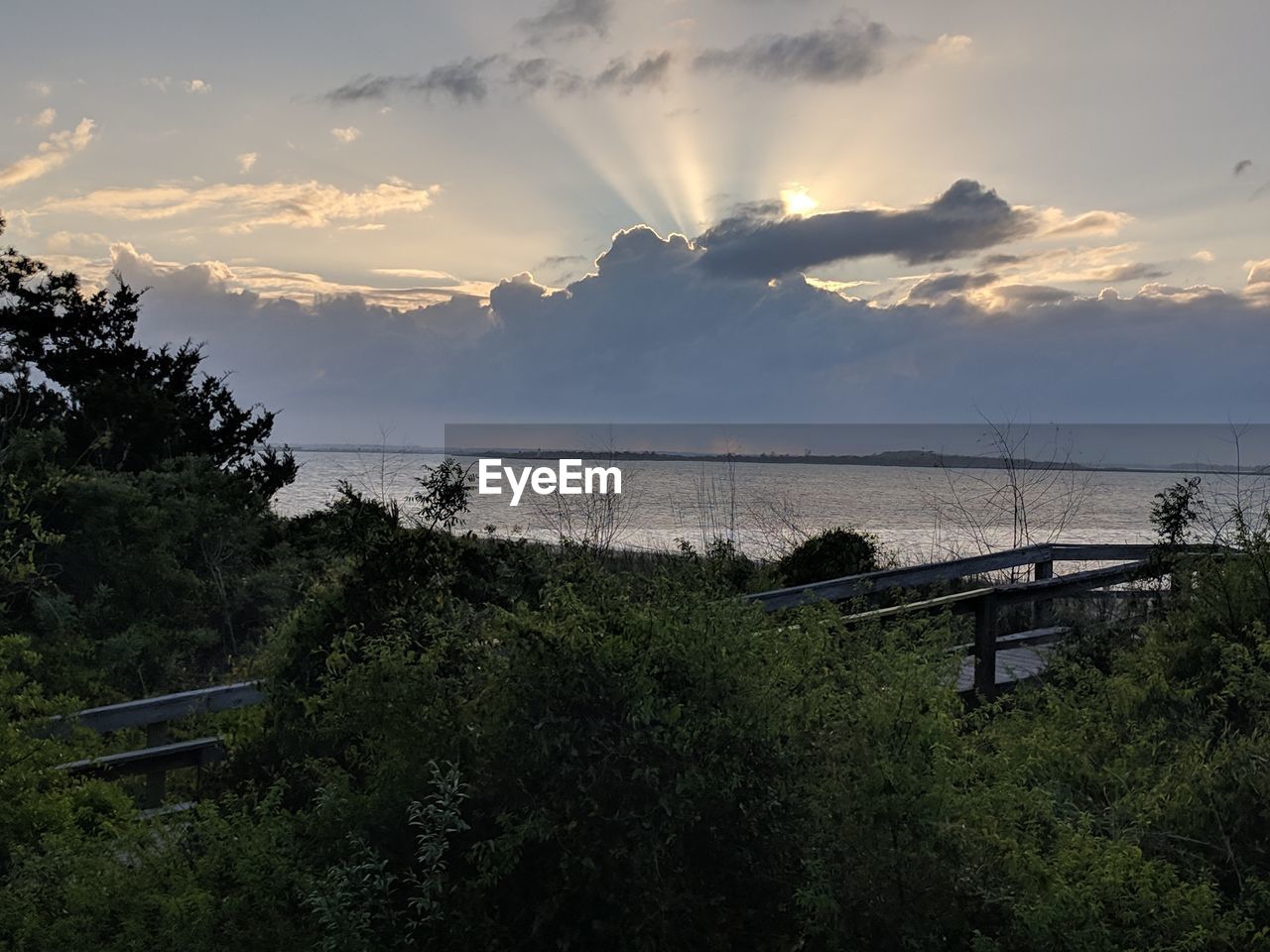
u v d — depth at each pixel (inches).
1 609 427.8
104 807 201.0
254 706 223.5
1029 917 116.3
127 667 451.5
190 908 129.1
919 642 174.6
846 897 119.6
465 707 138.9
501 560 237.1
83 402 748.0
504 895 124.5
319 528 241.8
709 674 133.2
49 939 132.7
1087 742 178.2
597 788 123.3
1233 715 197.8
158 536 510.3
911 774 127.0
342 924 118.0
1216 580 235.1
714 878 123.7
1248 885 135.3
